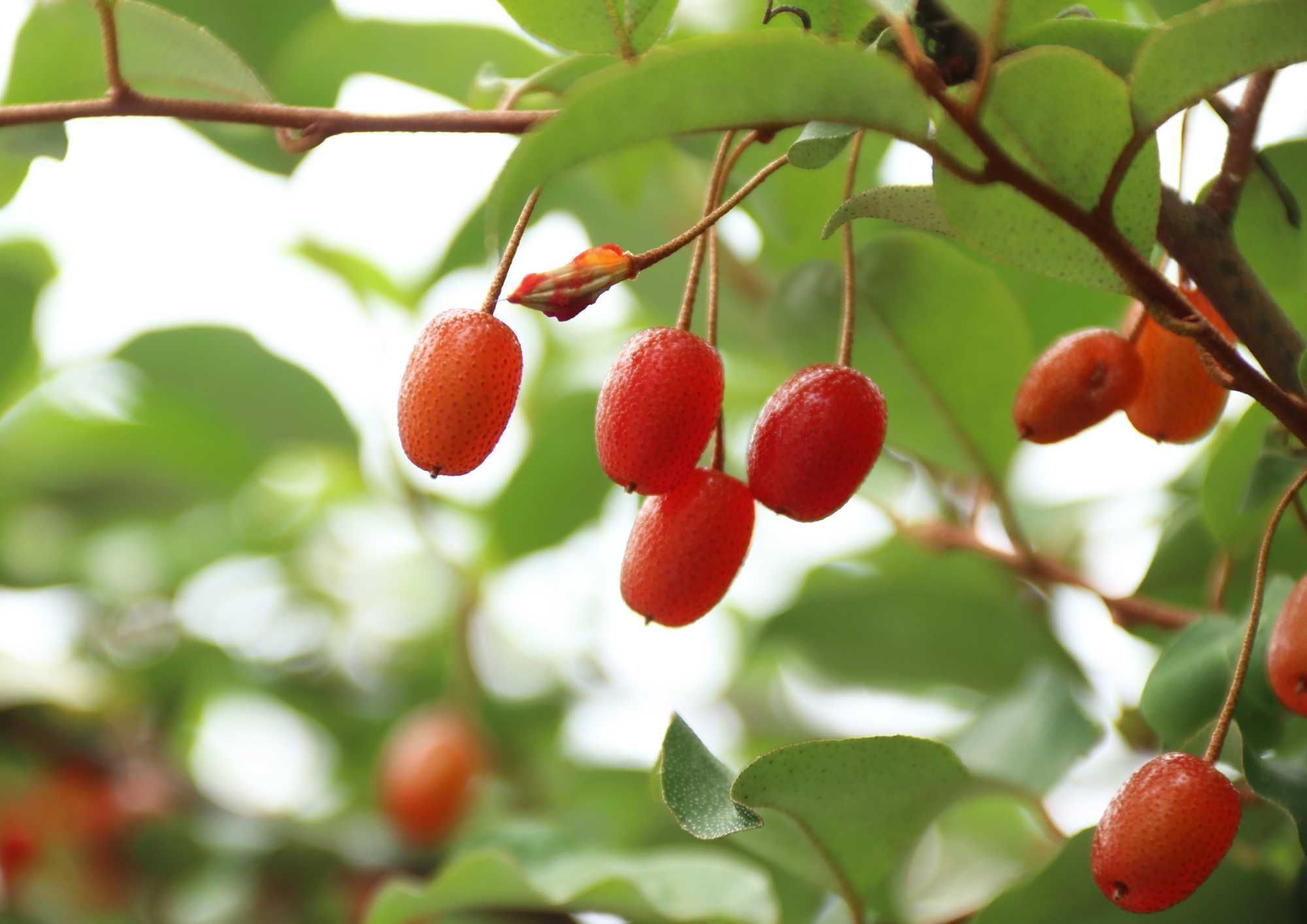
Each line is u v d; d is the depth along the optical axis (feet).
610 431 1.19
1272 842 1.35
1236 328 1.22
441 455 1.18
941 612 1.69
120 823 1.97
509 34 1.58
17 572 2.22
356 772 2.24
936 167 1.14
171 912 1.90
